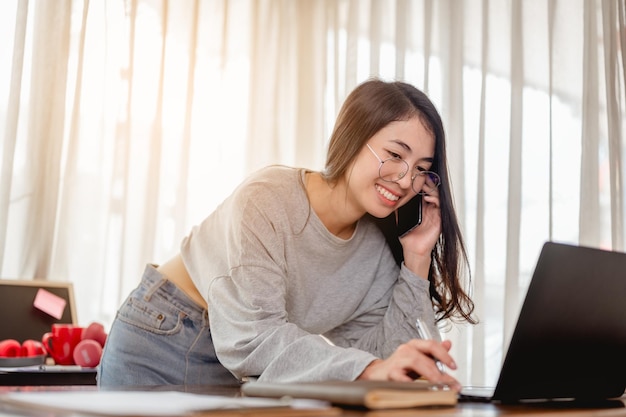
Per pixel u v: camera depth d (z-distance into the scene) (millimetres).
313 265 1609
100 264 2865
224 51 3271
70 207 2818
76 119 2840
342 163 1544
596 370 1206
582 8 2986
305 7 3555
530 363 1103
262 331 1306
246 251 1415
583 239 2814
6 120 2682
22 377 2033
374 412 829
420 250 1682
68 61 2846
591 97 2879
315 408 794
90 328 2359
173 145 3102
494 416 856
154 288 1662
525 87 3037
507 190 3006
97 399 828
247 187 1502
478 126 3107
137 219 2971
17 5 2719
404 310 1651
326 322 1658
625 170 2822
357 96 1549
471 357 2945
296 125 3453
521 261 2947
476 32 3172
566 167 2930
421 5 3305
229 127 3275
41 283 2646
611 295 1175
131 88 2963
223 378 1682
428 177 1634
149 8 3078
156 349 1647
